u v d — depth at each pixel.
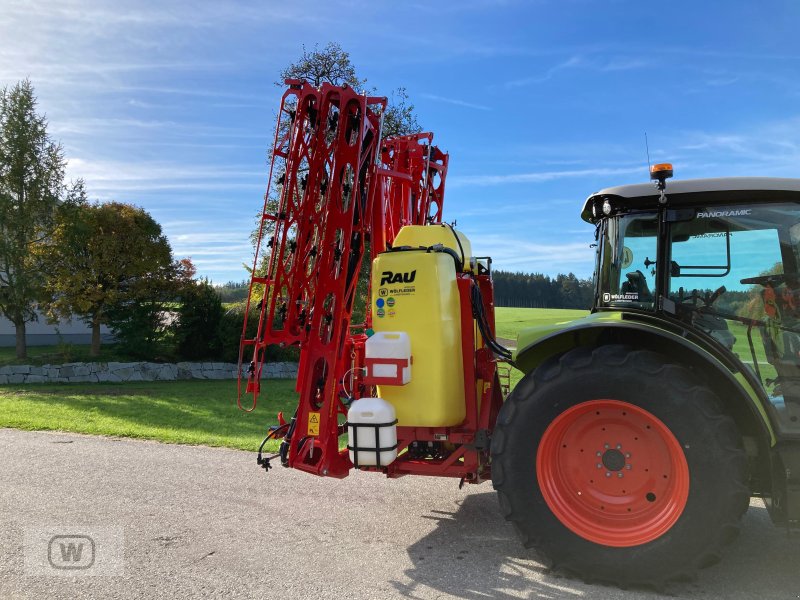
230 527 3.85
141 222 18.44
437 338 3.60
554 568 3.10
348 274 4.00
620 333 3.31
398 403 3.67
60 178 17.62
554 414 3.10
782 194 3.07
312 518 4.04
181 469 5.39
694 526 2.79
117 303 18.52
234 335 18.73
